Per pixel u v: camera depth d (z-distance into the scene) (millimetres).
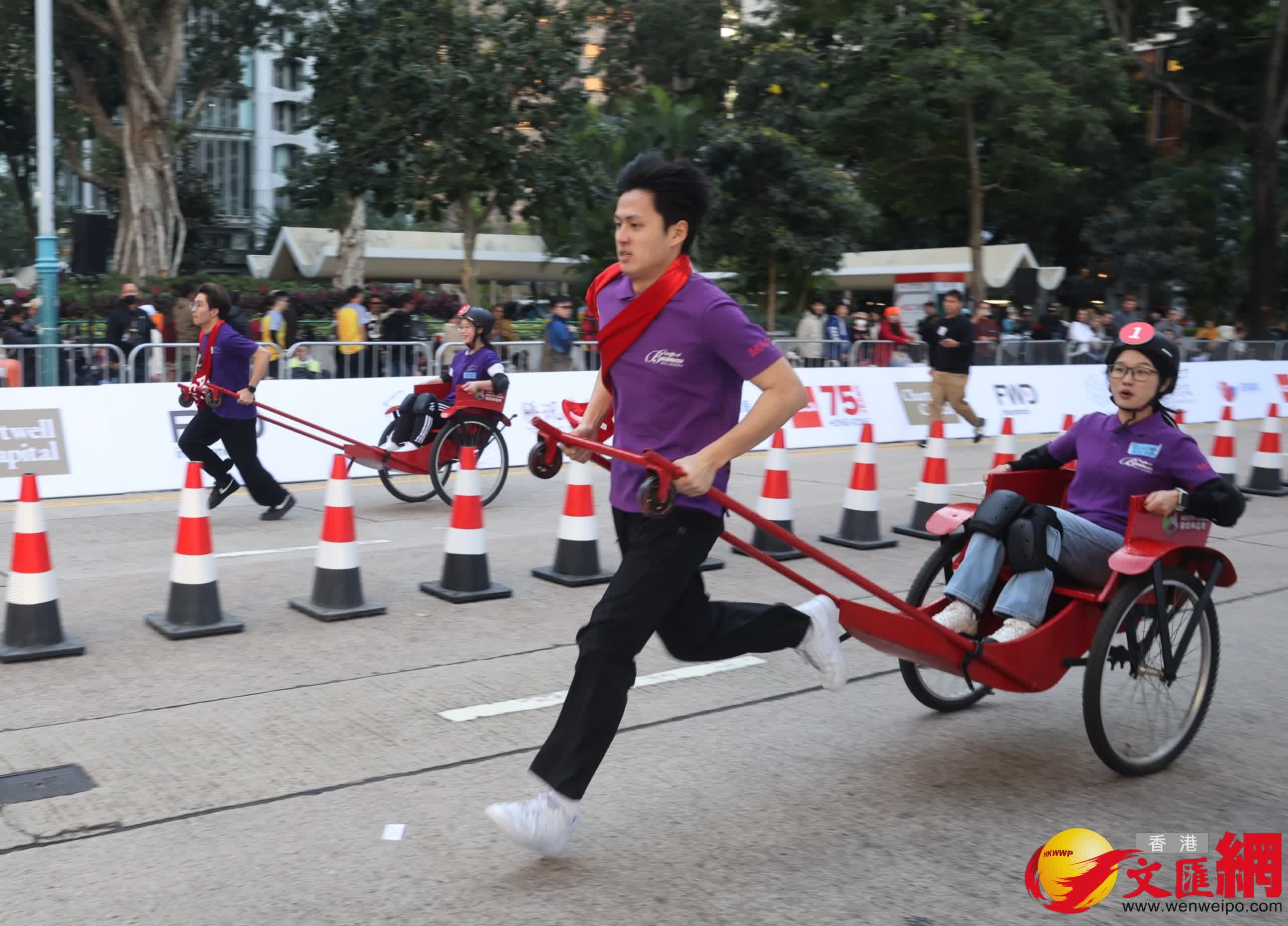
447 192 22938
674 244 3191
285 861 3324
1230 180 34094
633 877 3246
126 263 31281
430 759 4129
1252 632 6141
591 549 6918
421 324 19031
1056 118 23922
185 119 34375
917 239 38062
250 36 32656
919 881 3258
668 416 3246
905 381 15914
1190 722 4277
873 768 4125
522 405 12672
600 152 24875
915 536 8586
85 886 3166
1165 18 26578
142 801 3736
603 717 3238
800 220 23578
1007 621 4070
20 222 62594
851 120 24406
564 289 37375
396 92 21766
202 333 8609
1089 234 34938
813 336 17422
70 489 9992
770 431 3104
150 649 5418
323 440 9148
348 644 5551
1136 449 4250
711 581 7035
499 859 3348
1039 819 3713
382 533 8539
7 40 29672
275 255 34000
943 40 24188
